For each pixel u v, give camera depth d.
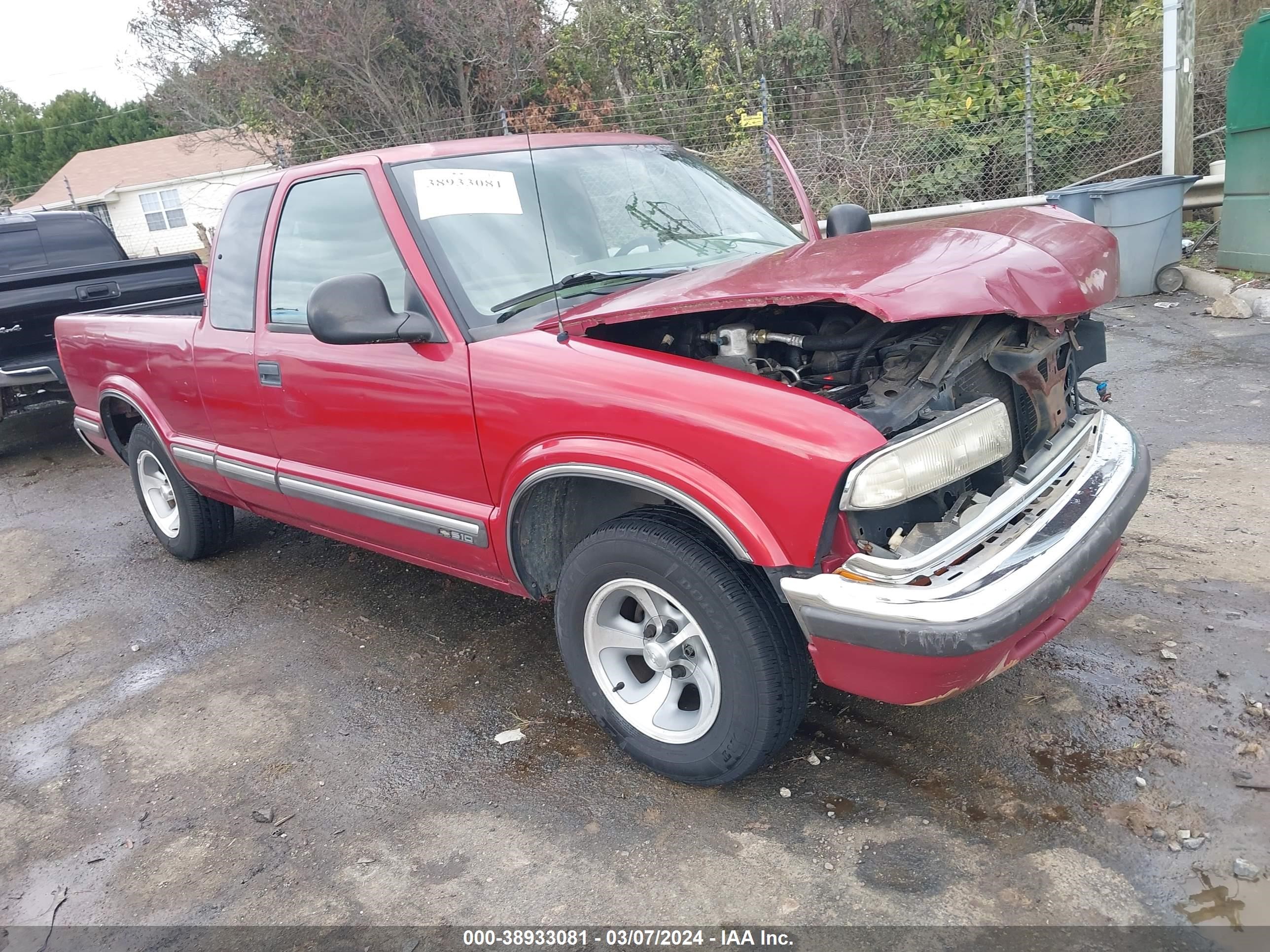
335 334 2.91
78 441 8.75
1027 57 10.28
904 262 2.44
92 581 5.20
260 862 2.75
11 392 7.82
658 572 2.61
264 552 5.30
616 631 2.92
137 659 4.18
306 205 3.67
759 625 2.49
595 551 2.77
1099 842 2.43
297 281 3.70
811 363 2.68
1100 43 11.53
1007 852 2.44
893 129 11.45
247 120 15.56
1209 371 6.09
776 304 2.34
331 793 3.04
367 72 14.25
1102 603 3.58
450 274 3.12
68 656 4.29
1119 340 7.08
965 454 2.36
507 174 3.45
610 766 3.01
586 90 15.05
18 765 3.44
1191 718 2.86
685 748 2.75
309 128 14.92
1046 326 2.40
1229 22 10.96
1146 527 4.16
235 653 4.12
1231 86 7.89
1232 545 3.88
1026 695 3.07
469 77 14.89
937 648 2.16
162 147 32.88
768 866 2.49
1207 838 2.40
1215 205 9.62
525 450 2.85
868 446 2.22
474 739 3.25
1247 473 4.54
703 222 3.75
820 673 2.43
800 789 2.78
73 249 9.46
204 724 3.56
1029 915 2.23
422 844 2.75
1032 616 2.25
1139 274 8.23
